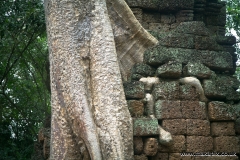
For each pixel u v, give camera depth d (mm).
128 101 6035
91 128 5512
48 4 6125
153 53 6402
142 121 5855
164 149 5973
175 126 6070
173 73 6285
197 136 6137
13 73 13258
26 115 13477
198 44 6664
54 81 5906
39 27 11336
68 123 5734
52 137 5828
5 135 11977
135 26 6742
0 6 10219
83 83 5762
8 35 10500
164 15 8117
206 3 8555
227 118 6254
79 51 5910
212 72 6535
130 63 6699
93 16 6051
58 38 5941
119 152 5477
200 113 6223
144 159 5812
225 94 6438
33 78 14469
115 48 6164
